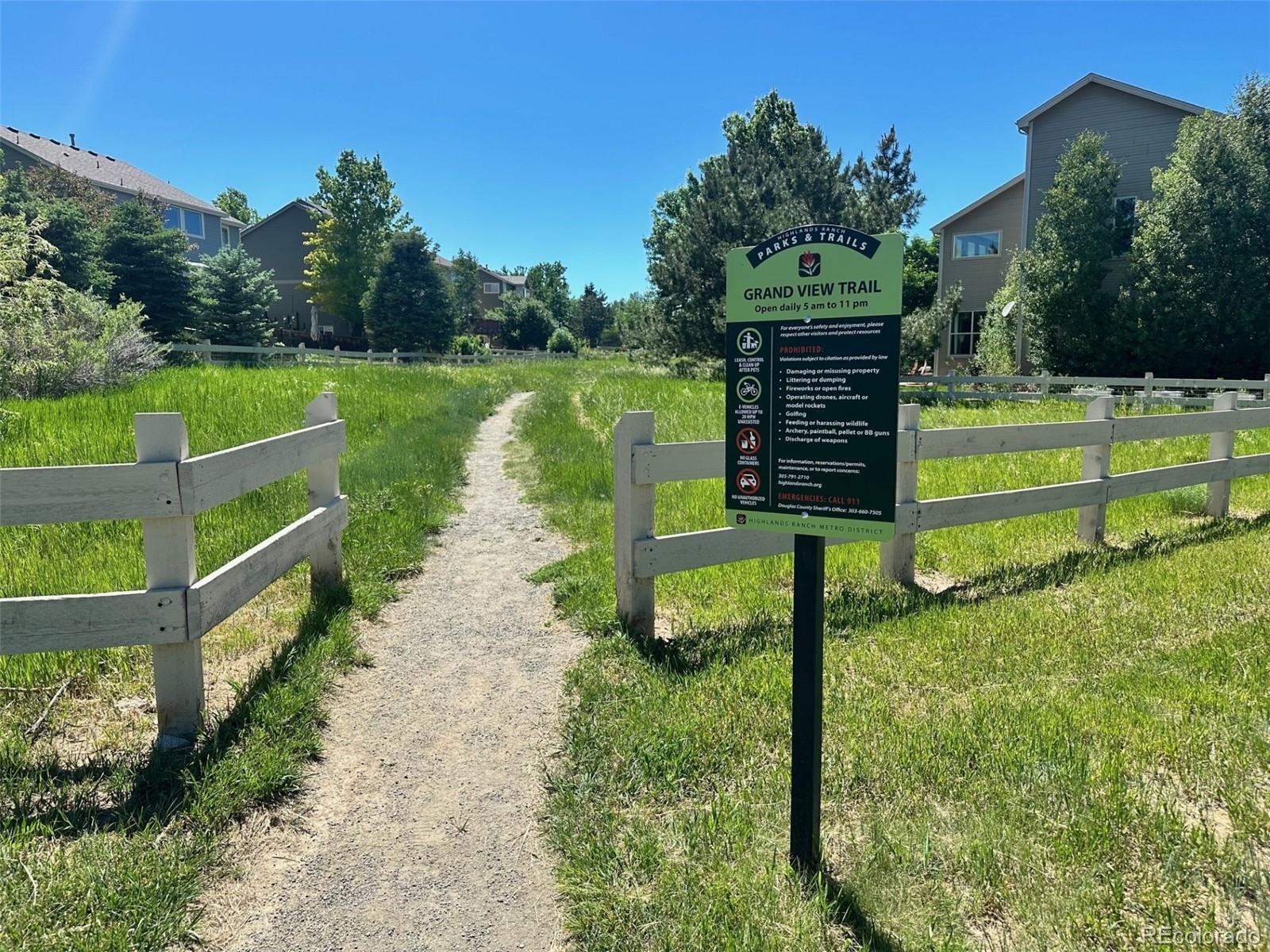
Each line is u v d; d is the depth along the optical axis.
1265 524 7.11
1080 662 4.02
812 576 2.48
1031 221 26.08
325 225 50.62
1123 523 7.19
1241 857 2.47
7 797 2.78
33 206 24.02
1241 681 3.73
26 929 2.19
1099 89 24.44
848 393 2.42
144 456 3.07
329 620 4.58
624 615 4.41
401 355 36.41
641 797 2.95
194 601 3.13
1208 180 21.56
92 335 14.80
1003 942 2.20
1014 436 5.79
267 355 28.62
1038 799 2.80
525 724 3.58
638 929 2.29
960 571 5.73
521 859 2.68
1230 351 22.20
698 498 7.36
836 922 2.30
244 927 2.35
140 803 2.81
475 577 5.79
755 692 3.64
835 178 28.42
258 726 3.31
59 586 4.45
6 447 7.61
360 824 2.86
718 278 25.78
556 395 18.12
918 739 3.20
